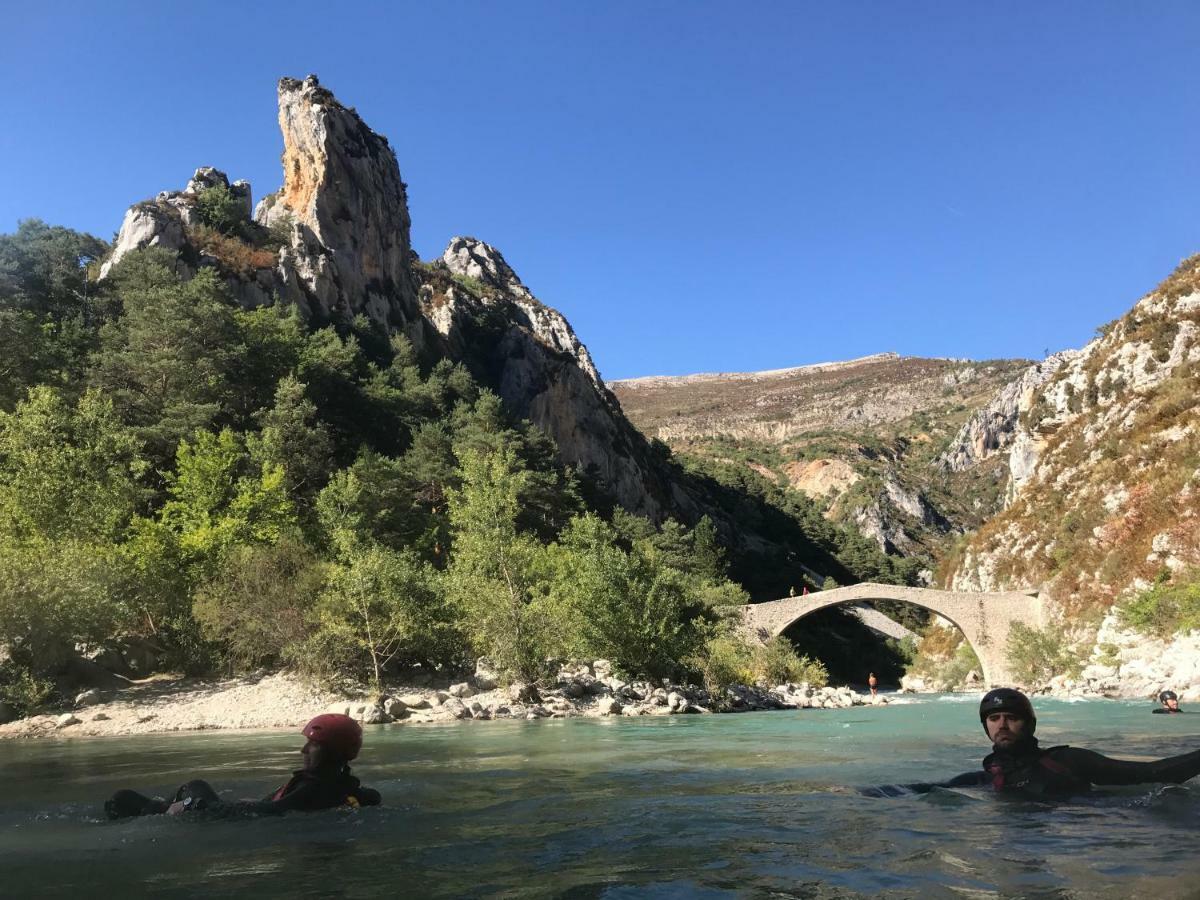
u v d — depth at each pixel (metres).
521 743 14.29
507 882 4.01
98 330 74.12
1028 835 4.84
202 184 118.75
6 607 24.27
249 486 42.47
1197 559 43.03
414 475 69.69
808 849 4.64
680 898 3.64
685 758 10.91
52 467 34.16
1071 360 79.25
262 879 4.14
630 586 32.38
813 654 87.88
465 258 188.25
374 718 22.39
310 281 106.88
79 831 5.61
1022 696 6.55
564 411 136.62
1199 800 5.79
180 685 27.58
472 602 28.95
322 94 125.38
